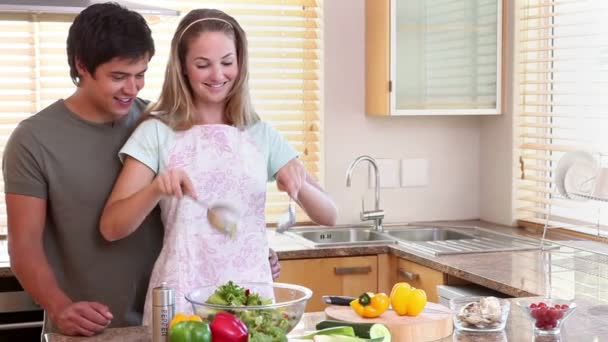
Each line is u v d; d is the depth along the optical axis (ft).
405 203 15.17
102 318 7.33
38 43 13.44
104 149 8.05
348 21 14.52
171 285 7.84
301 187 8.18
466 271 10.76
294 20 14.32
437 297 11.57
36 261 7.79
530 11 14.26
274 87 14.30
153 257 8.29
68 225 7.99
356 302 7.58
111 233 7.55
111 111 7.84
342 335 6.70
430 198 15.29
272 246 12.59
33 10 10.32
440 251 11.99
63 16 11.12
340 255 12.48
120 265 8.11
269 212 14.42
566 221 13.76
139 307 8.27
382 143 14.94
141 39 7.66
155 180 7.24
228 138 8.07
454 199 15.39
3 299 11.42
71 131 7.96
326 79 14.53
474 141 15.39
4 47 13.32
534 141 14.55
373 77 14.34
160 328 6.51
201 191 7.95
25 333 11.39
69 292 8.15
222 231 7.87
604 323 7.71
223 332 6.09
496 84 14.40
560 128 13.56
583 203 13.37
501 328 7.45
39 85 13.50
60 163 7.89
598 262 10.66
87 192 7.96
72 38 7.74
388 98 13.99
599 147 12.97
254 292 7.52
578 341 7.08
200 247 7.93
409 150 15.11
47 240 8.13
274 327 6.43
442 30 14.10
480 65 14.33
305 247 12.48
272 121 14.43
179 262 7.86
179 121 8.00
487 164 15.24
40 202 7.90
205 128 8.04
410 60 14.02
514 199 14.60
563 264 11.04
